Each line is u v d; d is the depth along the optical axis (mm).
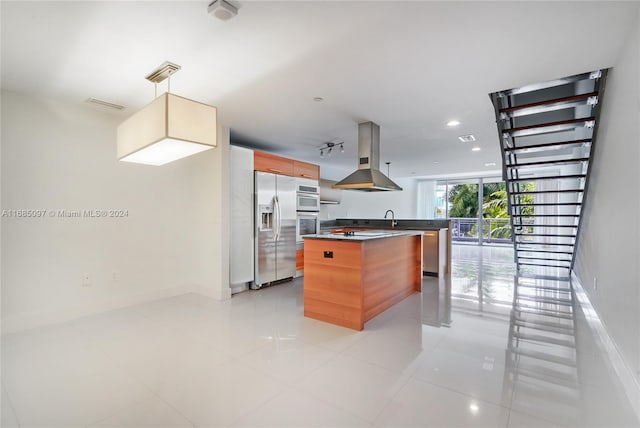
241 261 4504
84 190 3527
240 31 2049
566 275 5773
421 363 2393
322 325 3225
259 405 1865
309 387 2059
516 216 5070
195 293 4492
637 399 1858
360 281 3096
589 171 3574
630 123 2170
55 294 3307
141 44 2203
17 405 1862
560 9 1829
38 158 3205
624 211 2316
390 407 1848
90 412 1799
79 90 3008
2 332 2969
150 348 2652
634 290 2064
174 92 3086
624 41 2188
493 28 2025
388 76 2738
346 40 2168
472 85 2934
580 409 1833
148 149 2232
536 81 2854
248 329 3100
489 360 2445
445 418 1749
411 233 4328
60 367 2320
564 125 3350
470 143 5355
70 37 2100
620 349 2330
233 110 3633
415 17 1905
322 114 3781
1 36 2076
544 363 2396
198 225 4484
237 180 4457
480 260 7617
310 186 5766
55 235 3316
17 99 3072
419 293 4535
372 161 4141
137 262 3980
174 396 1955
